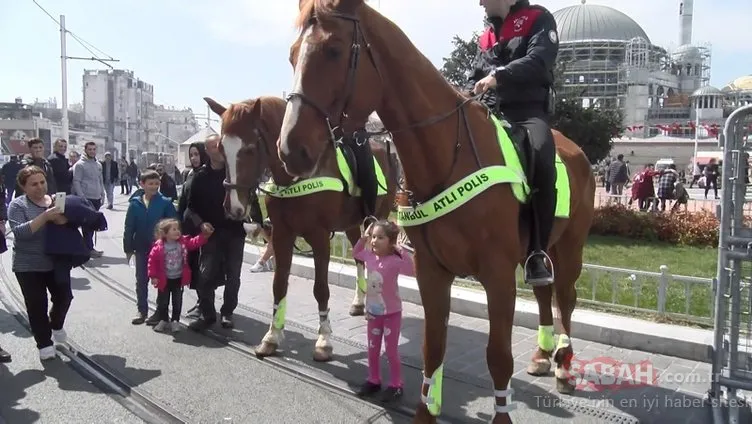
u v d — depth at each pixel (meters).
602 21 77.94
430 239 3.21
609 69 75.06
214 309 6.13
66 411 4.07
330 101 2.84
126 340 5.67
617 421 3.89
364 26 2.94
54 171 10.33
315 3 2.89
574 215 4.36
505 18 3.81
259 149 5.14
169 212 6.39
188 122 79.81
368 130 3.50
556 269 4.52
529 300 6.46
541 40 3.53
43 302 5.03
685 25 91.75
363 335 5.83
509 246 3.20
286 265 5.29
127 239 6.27
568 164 4.30
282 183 5.06
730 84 87.12
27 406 4.15
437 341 3.46
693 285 7.23
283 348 5.45
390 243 4.29
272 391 4.42
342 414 4.02
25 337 5.69
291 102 2.82
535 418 3.94
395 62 3.01
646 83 76.19
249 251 9.88
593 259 9.88
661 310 5.93
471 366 4.95
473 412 4.05
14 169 11.96
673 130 68.44
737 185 3.83
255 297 7.43
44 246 4.97
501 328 3.20
